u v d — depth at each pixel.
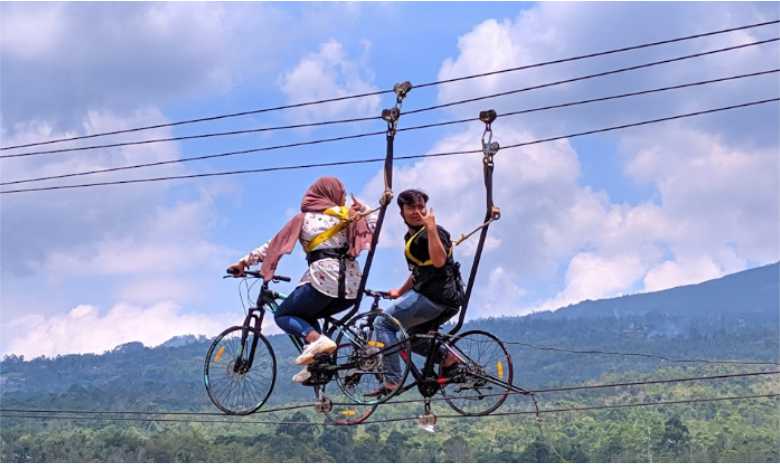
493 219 10.87
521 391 10.71
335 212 10.61
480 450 111.12
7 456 103.06
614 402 156.50
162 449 89.69
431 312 10.44
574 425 120.56
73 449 98.88
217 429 101.19
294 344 10.98
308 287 10.59
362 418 10.72
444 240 10.42
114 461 93.06
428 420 10.74
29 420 125.25
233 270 10.85
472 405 10.80
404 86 10.95
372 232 10.66
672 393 163.12
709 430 133.38
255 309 11.21
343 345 10.75
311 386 10.95
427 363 10.57
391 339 10.57
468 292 10.62
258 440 93.00
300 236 10.70
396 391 10.53
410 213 10.41
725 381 173.50
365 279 10.69
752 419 143.62
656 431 113.31
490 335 10.72
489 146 11.02
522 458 107.06
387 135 11.01
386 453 99.56
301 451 91.75
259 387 11.16
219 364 11.30
